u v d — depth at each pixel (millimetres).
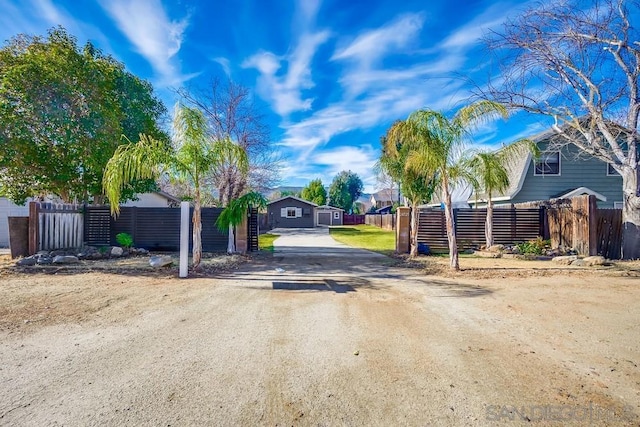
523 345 3410
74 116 9508
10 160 8867
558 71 9625
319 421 2119
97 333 3623
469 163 10461
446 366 2914
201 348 3248
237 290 5754
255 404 2301
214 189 16312
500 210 12242
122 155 6973
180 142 7414
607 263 8648
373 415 2191
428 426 2082
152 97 12953
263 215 30203
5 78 8430
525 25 9398
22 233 9305
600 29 8945
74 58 9695
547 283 6496
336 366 2889
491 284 6426
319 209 44719
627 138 10047
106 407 2242
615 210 10125
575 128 10836
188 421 2100
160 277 6836
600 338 3613
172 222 11461
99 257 9336
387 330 3812
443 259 10141
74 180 10406
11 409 2201
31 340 3402
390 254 11562
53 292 5438
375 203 58625
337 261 9703
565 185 16062
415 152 8344
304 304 4887
